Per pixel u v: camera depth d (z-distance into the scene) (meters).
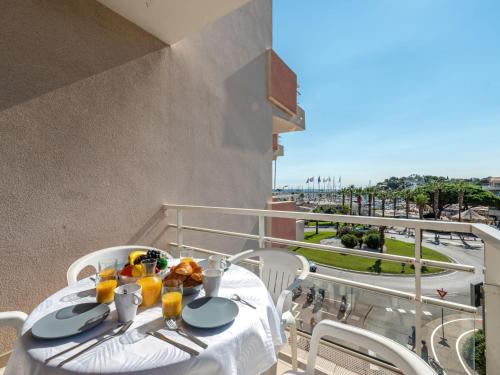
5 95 1.57
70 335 0.70
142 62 2.40
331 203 40.22
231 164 3.81
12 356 0.70
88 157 1.98
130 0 2.02
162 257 1.26
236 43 4.02
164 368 0.59
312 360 0.91
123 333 0.73
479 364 1.05
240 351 0.73
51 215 1.77
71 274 1.34
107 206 2.11
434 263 1.25
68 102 1.86
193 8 2.11
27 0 1.67
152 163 2.50
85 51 1.96
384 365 1.40
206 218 3.25
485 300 0.99
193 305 0.88
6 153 1.57
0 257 1.54
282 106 5.92
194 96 3.05
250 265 1.99
